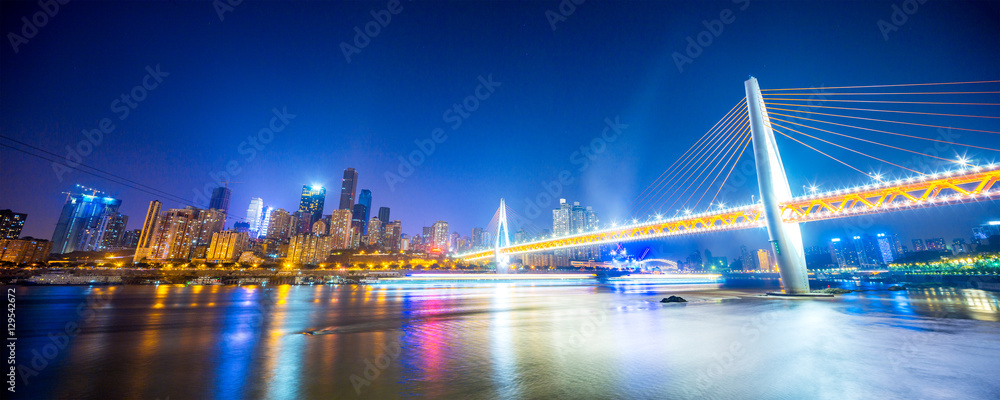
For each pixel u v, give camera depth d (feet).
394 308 148.36
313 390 43.04
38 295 223.30
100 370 52.29
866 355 56.59
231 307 152.66
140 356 60.90
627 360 55.06
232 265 535.19
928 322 92.27
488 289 330.75
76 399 41.22
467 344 69.10
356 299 201.16
